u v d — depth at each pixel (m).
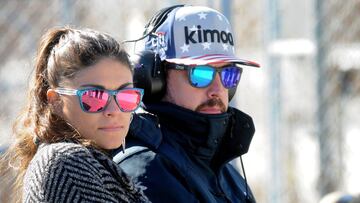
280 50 11.72
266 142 12.82
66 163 5.13
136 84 7.18
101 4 11.30
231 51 7.51
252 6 14.09
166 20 7.45
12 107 10.15
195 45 7.32
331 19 12.70
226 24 7.55
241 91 15.03
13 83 10.36
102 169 5.30
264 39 11.88
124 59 5.57
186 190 6.64
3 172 6.13
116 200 5.34
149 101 7.27
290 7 14.20
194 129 7.11
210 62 7.15
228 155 7.42
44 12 10.77
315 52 12.14
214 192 7.23
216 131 7.14
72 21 10.77
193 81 7.19
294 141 13.90
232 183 7.67
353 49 13.16
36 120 5.55
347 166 13.39
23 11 10.85
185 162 6.91
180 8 7.53
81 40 5.45
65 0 10.48
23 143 5.66
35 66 5.62
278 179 11.51
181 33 7.33
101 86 5.42
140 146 6.82
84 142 5.39
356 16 13.14
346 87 13.20
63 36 5.59
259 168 15.10
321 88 12.35
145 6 11.59
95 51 5.44
